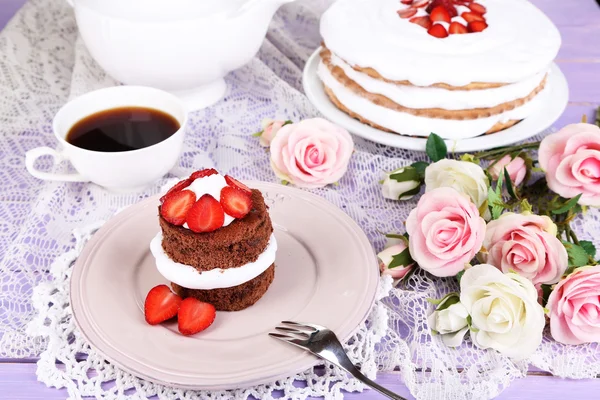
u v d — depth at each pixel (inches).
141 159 27.4
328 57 31.8
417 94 29.0
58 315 23.8
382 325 23.4
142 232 25.5
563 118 33.3
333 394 22.1
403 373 22.6
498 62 28.7
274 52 37.1
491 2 32.8
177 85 31.4
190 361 21.3
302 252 25.2
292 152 28.6
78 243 26.0
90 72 34.6
